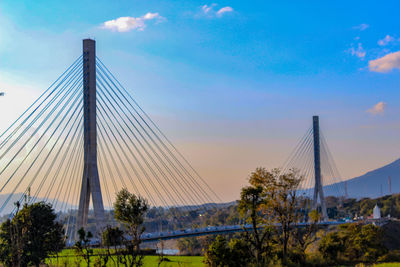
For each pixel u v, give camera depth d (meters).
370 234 92.06
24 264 68.00
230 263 65.56
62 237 78.62
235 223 180.00
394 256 92.00
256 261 71.19
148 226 162.75
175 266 78.12
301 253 80.06
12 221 66.88
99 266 58.91
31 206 72.06
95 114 115.06
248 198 75.88
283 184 75.69
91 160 111.50
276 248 78.62
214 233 137.50
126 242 58.41
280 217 75.69
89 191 110.75
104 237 61.78
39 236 71.06
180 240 164.50
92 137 112.94
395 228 133.62
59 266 68.12
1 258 65.62
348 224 110.81
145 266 75.38
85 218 106.75
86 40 118.44
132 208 57.41
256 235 75.12
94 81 116.88
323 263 83.06
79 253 60.47
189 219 179.50
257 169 76.56
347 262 87.44
